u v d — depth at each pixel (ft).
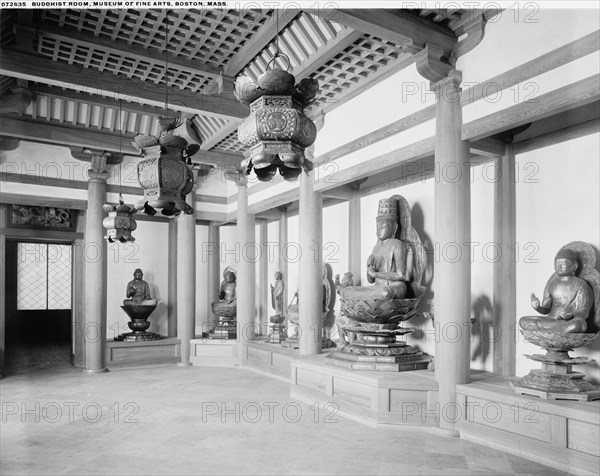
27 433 17.99
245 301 32.94
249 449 16.10
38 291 40.22
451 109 17.16
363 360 20.01
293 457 15.31
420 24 16.53
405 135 19.45
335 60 20.27
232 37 19.97
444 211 17.19
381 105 20.63
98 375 30.19
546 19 14.42
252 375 29.78
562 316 14.80
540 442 14.37
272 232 36.96
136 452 15.93
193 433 17.89
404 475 13.70
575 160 16.87
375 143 20.94
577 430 13.53
